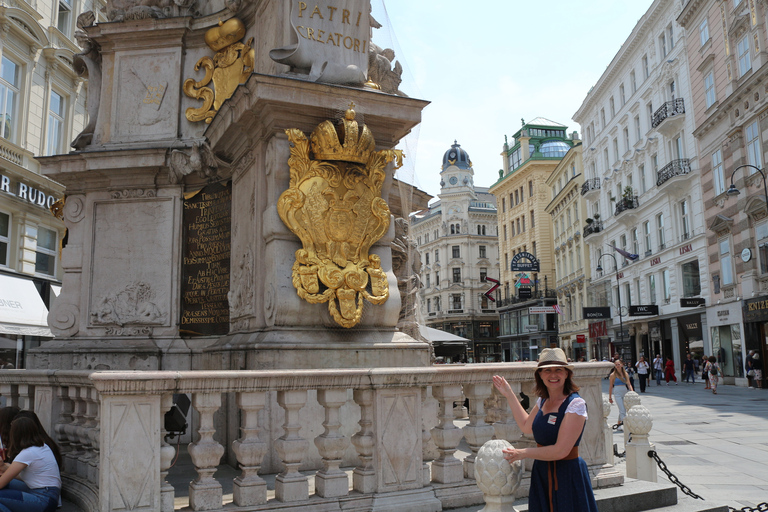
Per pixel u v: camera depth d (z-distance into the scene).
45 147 19.75
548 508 3.33
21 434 4.10
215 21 7.88
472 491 4.34
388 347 5.89
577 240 46.91
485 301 79.50
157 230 7.81
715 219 26.25
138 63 8.13
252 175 6.49
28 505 3.89
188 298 7.64
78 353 7.42
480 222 81.31
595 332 42.00
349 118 5.90
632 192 36.28
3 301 17.14
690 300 27.58
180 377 3.62
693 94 28.88
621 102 38.31
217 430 6.02
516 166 65.44
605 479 4.94
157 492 3.56
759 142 23.14
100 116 8.23
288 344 5.50
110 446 3.48
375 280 6.05
